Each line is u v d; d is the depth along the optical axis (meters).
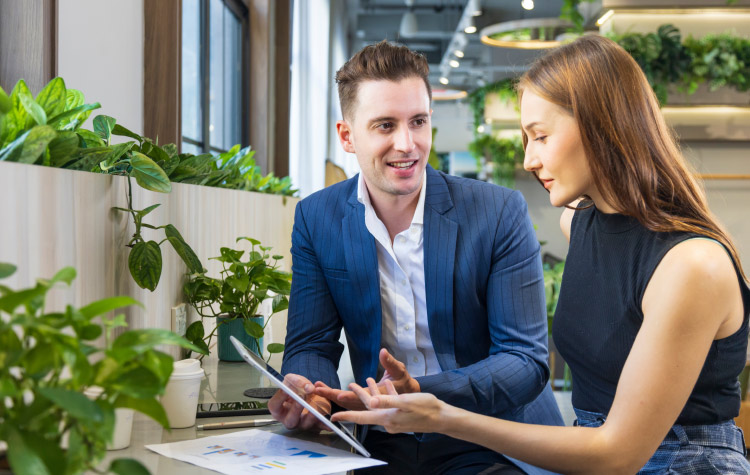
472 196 1.63
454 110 10.78
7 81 1.75
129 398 0.69
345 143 1.68
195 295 1.90
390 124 1.49
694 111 8.48
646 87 1.30
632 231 1.33
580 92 1.27
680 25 8.27
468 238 1.59
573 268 1.46
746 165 8.69
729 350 1.26
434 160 5.86
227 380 1.74
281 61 5.52
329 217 1.68
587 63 1.29
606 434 1.19
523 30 8.76
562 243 10.09
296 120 6.04
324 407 1.34
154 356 0.70
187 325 1.91
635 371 1.19
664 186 1.28
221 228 2.24
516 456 1.22
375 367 1.65
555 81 1.30
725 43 7.91
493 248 1.59
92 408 0.60
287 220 3.56
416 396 1.18
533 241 1.62
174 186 1.74
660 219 1.25
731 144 8.66
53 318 0.68
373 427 1.63
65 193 1.12
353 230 1.63
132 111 2.38
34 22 1.74
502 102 10.49
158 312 1.64
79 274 1.18
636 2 8.02
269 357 2.12
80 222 1.18
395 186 1.52
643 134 1.27
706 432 1.29
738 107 8.19
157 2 2.47
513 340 1.55
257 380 1.74
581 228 1.47
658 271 1.23
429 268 1.58
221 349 2.01
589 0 8.48
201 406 1.46
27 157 1.01
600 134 1.27
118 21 2.24
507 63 10.37
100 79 2.11
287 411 1.33
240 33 4.95
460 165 10.79
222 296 1.98
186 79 3.60
